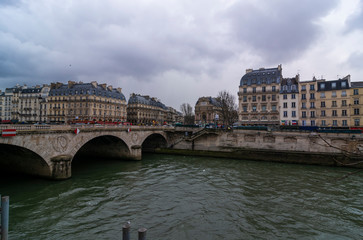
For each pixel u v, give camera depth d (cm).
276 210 1742
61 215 1609
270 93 5859
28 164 2433
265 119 5891
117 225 1483
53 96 8625
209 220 1572
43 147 2223
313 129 4203
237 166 3419
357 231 1442
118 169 3112
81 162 3653
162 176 2725
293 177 2708
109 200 1909
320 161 3531
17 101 9569
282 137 4084
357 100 5003
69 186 2236
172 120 15838
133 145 3800
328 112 5284
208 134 4609
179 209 1750
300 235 1388
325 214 1678
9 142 1867
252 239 1340
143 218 1592
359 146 3534
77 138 2638
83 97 8094
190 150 4622
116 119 9250
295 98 5609
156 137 4969
